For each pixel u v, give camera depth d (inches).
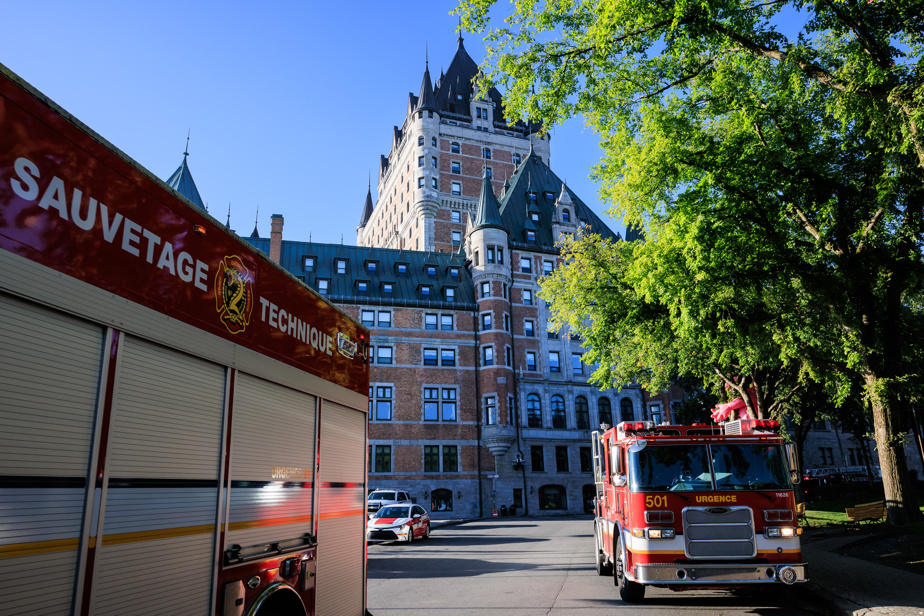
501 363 1884.8
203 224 157.2
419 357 1857.8
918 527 584.1
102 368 119.3
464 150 3034.0
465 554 689.6
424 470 1770.4
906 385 625.3
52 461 106.3
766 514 325.1
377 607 369.4
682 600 371.2
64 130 115.3
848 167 608.4
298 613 189.0
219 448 155.9
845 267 609.3
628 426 365.4
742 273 596.4
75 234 115.8
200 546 144.6
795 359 847.7
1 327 99.9
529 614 336.5
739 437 344.5
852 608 301.3
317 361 220.7
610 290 956.6
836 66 609.6
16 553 97.8
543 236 2197.3
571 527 1160.2
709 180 563.8
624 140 644.1
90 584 111.2
